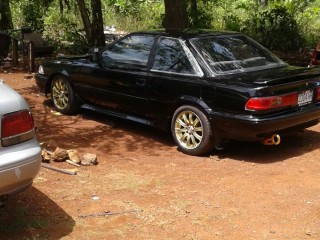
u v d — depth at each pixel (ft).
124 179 16.84
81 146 20.65
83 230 13.14
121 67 22.15
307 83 19.11
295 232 13.34
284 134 19.31
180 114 19.76
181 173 17.53
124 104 22.33
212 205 14.88
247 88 17.63
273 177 17.21
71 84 24.75
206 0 57.06
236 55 20.54
